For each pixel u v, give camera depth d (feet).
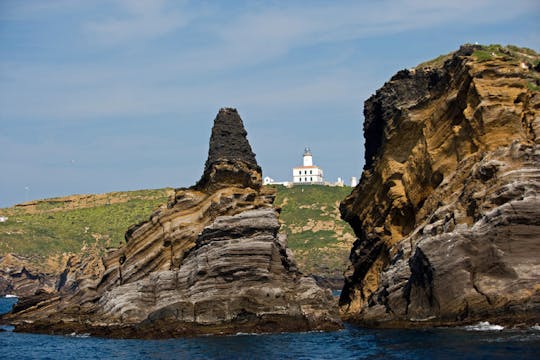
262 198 313.12
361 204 380.37
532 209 232.12
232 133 322.75
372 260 355.15
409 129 338.95
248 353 213.05
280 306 261.24
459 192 279.49
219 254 265.95
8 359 220.23
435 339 213.46
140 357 211.00
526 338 199.72
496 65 291.99
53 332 285.23
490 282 231.91
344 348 217.97
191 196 306.96
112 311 278.67
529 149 255.70
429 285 246.88
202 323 257.34
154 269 299.17
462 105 301.43
